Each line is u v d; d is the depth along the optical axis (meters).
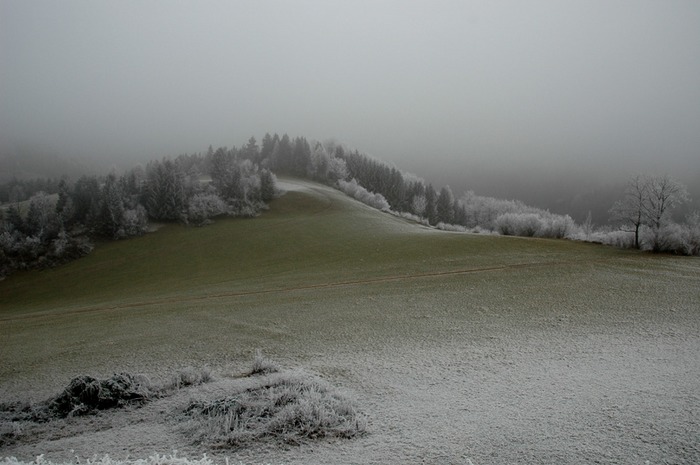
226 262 55.56
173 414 12.73
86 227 67.94
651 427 11.04
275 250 59.03
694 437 10.38
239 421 11.41
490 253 50.88
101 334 28.72
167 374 19.06
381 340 23.48
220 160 96.06
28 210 74.50
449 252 52.28
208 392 14.28
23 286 53.53
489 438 10.57
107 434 11.57
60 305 44.22
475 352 20.52
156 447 10.45
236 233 67.62
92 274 55.03
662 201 51.03
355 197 107.94
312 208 84.94
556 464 9.19
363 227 70.56
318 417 11.44
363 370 17.78
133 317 33.25
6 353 25.89
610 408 12.51
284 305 33.59
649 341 21.39
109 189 70.56
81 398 13.62
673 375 15.91
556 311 28.23
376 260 50.81
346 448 10.11
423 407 13.16
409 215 94.88
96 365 21.56
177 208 73.25
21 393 18.02
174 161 92.81
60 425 12.41
